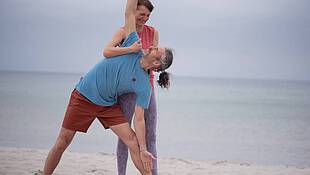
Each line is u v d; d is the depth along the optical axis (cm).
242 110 3578
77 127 500
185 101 4853
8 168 674
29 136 1619
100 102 490
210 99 5441
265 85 16475
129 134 494
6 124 2023
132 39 490
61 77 18088
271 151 1464
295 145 1625
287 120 2759
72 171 679
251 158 1294
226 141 1717
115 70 483
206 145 1584
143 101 482
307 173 764
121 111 506
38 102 3628
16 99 3978
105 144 1450
